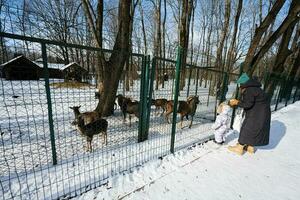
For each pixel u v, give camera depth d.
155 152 4.14
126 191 2.85
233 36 16.73
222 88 6.55
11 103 7.36
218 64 16.62
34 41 2.63
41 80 3.28
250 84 3.97
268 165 3.97
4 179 2.92
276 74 9.55
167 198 2.78
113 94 6.94
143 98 4.50
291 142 5.45
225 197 2.89
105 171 3.27
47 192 2.68
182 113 6.15
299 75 18.47
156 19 20.95
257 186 3.22
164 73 5.30
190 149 4.48
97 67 6.82
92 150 4.19
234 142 5.16
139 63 4.49
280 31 7.76
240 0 15.73
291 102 14.47
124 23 5.70
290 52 12.43
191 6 15.24
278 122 7.67
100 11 7.59
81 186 2.84
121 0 5.62
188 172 3.49
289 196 3.00
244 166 3.86
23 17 2.85
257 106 3.98
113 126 6.04
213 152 4.43
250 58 7.93
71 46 2.95
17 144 4.32
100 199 2.64
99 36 7.70
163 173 3.40
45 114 6.88
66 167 3.34
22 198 2.54
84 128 3.98
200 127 6.48
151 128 6.03
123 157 3.82
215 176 3.43
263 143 4.15
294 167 3.95
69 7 19.69
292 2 8.05
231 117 6.46
